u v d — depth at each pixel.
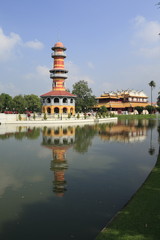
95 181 13.98
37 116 74.94
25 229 8.55
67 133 39.50
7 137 34.09
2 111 97.88
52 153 22.66
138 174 15.44
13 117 65.56
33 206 10.51
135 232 7.45
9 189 12.68
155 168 16.05
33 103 113.00
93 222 9.02
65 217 9.45
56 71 83.75
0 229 8.59
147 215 8.61
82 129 46.97
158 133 40.16
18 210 10.11
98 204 10.68
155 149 24.88
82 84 102.19
